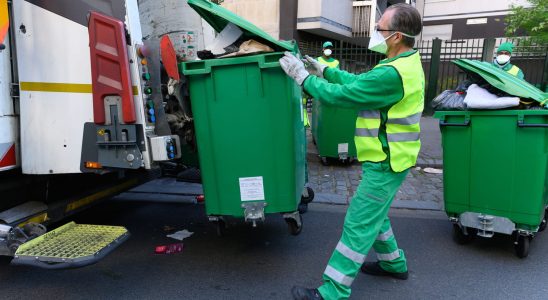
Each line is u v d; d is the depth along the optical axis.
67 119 3.00
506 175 3.38
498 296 3.01
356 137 2.72
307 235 4.07
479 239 4.00
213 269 3.41
